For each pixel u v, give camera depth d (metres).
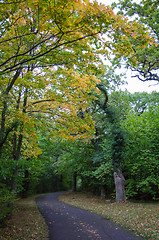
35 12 3.60
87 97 7.35
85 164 16.33
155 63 11.30
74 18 3.64
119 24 3.42
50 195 23.86
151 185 12.11
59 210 10.99
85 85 6.61
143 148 11.99
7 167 5.73
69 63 4.95
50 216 9.12
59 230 6.54
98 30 3.79
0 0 3.32
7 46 4.89
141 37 3.63
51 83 7.06
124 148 11.99
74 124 7.68
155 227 6.02
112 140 12.32
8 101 5.88
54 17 3.33
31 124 6.41
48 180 34.16
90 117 7.76
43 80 6.89
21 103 8.20
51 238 5.66
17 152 8.45
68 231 6.36
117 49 4.16
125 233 5.95
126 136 11.91
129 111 14.44
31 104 7.52
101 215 9.02
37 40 4.72
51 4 3.10
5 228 6.20
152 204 10.16
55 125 8.53
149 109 13.32
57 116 7.80
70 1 3.06
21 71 6.77
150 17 11.27
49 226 7.16
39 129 8.39
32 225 7.08
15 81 6.49
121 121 13.58
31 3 3.16
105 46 4.21
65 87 6.91
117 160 12.04
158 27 10.62
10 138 8.41
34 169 14.26
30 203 13.89
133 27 3.49
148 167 11.23
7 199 6.52
